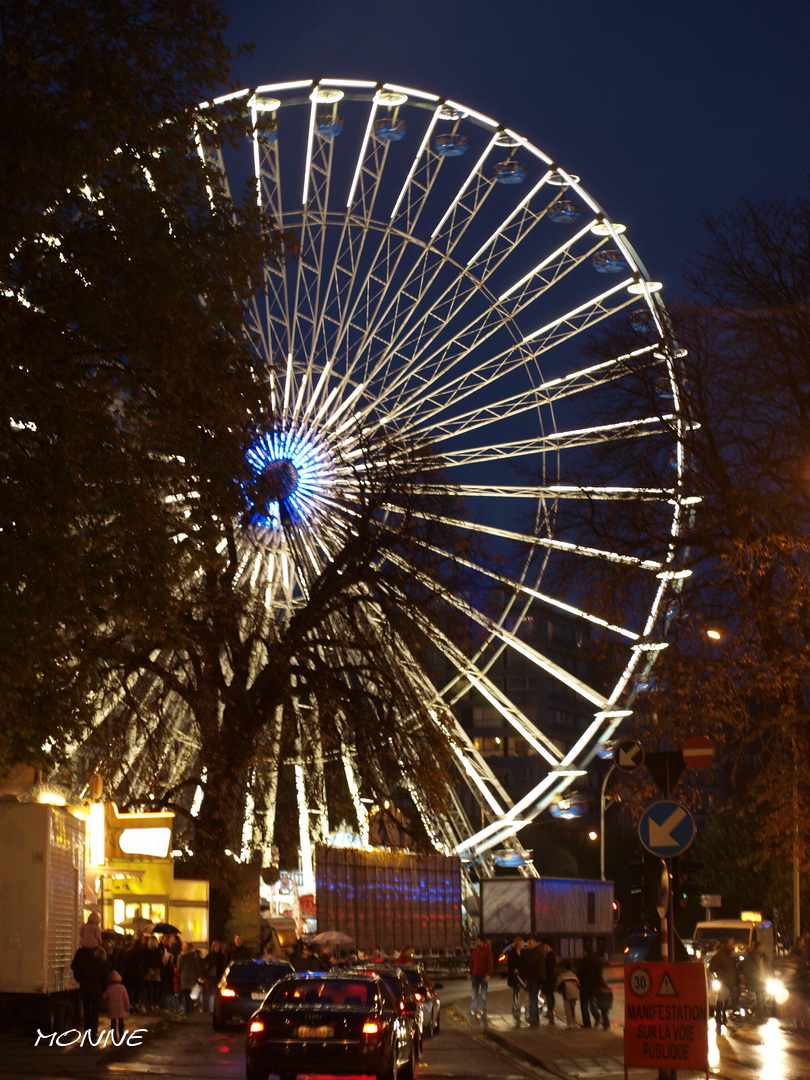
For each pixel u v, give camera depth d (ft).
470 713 400.26
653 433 81.25
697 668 77.41
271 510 137.18
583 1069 71.92
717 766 82.23
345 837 159.94
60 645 62.80
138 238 61.36
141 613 62.64
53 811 78.79
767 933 152.05
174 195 64.44
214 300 63.41
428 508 138.21
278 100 164.35
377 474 138.21
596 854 346.74
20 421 60.13
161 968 108.17
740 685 76.48
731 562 73.56
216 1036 90.33
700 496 77.87
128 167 61.93
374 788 126.72
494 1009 129.70
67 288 60.18
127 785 125.80
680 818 53.52
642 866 57.00
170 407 62.90
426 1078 69.00
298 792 150.20
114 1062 70.54
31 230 57.00
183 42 63.46
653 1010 50.65
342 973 62.59
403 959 117.39
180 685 122.52
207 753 124.36
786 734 78.59
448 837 159.94
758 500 73.82
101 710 122.62
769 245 78.48
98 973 81.05
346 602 133.18
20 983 76.69
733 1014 110.93
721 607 77.92
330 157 167.84
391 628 134.51
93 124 58.65
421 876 181.98
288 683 130.31
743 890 230.89
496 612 148.36
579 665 423.64
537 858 349.41
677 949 54.54
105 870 110.01
